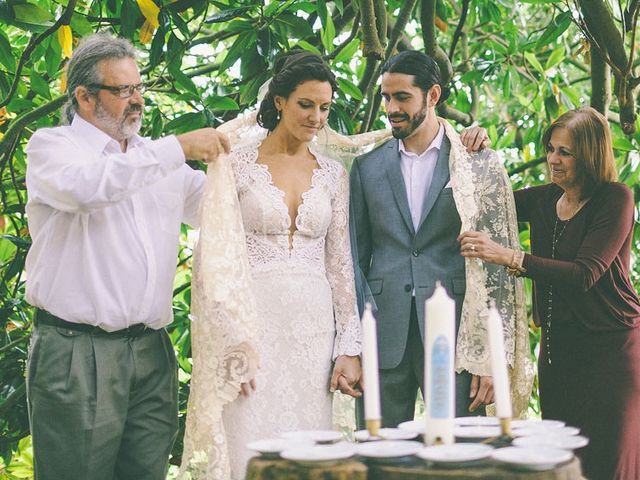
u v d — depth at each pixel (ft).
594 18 12.30
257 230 10.00
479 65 15.17
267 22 12.61
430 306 6.69
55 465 8.89
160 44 12.27
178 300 14.94
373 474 6.36
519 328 10.77
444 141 10.84
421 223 10.57
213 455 9.59
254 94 12.78
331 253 10.42
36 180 9.00
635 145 14.98
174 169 9.07
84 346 8.95
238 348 9.68
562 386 10.43
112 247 9.06
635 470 10.30
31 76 12.67
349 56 13.48
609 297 10.36
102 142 9.27
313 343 10.01
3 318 13.62
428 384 6.72
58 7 13.50
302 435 7.20
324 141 11.00
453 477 6.11
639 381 10.27
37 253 9.13
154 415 9.37
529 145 17.28
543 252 10.79
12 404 13.25
